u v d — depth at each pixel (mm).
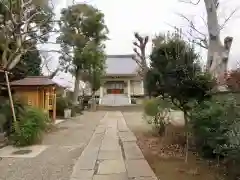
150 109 11719
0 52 11242
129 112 26766
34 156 7555
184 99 6887
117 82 43844
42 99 15234
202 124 6238
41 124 9961
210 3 9273
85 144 9461
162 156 7141
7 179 5484
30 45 13031
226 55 8938
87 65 26828
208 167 5871
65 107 21031
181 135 8812
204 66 7055
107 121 17922
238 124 4977
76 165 6547
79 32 24609
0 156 7543
